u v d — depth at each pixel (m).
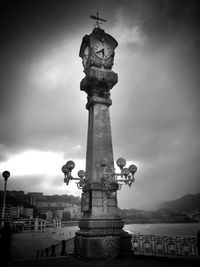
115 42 17.38
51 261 11.52
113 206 13.02
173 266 9.99
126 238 12.39
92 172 13.50
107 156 14.20
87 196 13.15
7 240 12.79
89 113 16.02
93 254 11.51
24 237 137.25
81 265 10.34
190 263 10.56
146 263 10.69
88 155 14.73
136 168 12.53
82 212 13.79
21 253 62.75
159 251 12.49
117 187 13.39
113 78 15.88
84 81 16.11
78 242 12.76
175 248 11.95
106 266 10.09
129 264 10.52
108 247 11.88
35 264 10.77
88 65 16.55
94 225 12.01
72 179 12.70
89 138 15.12
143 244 13.31
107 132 14.84
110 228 12.34
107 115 15.30
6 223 13.31
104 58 16.55
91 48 16.39
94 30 16.95
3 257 12.20
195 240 11.35
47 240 114.69
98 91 15.73
